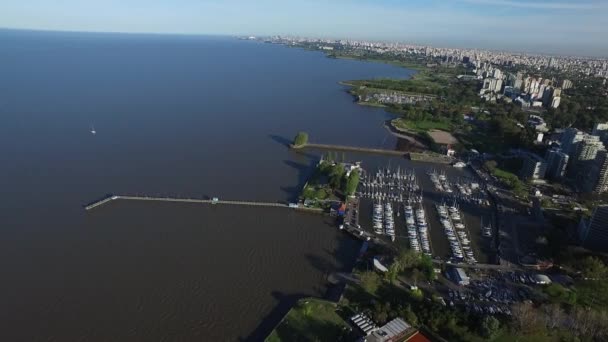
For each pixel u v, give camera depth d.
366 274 179.50
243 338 150.25
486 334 148.50
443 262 197.75
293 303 168.62
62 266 183.88
